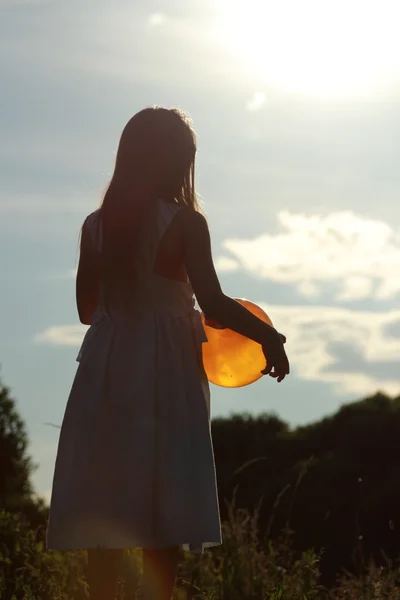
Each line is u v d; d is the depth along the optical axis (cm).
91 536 365
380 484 2709
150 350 375
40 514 712
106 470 369
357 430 3328
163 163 387
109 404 374
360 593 571
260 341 373
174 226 377
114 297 383
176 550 378
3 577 544
